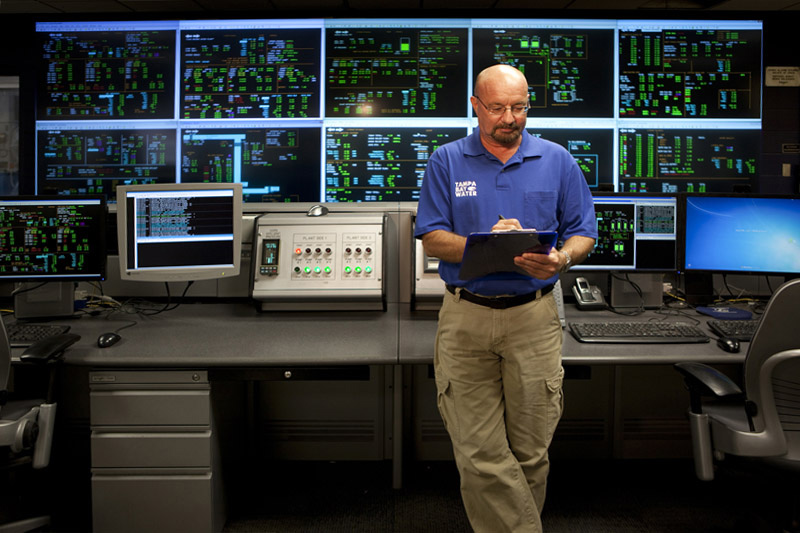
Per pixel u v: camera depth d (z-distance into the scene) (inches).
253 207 85.0
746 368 49.6
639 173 120.9
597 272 80.7
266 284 76.9
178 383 59.4
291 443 86.3
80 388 83.0
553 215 55.4
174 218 74.6
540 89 119.3
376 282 76.7
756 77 119.3
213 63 119.7
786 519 57.4
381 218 79.0
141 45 119.7
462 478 55.4
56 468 84.0
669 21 118.0
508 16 118.0
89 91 121.0
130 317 76.9
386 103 120.2
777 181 127.0
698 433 54.7
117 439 59.9
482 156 55.5
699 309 78.6
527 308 53.0
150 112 120.6
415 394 85.4
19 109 131.9
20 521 64.0
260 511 73.8
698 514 73.2
